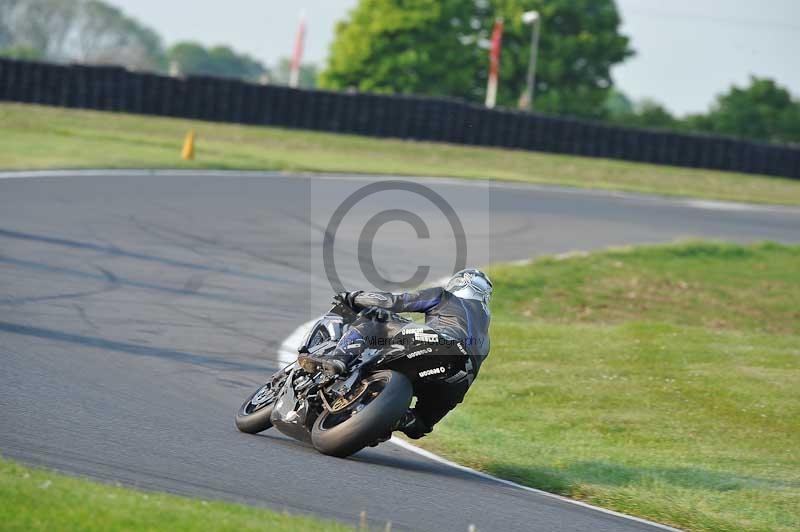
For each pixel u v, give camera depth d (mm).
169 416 28078
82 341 36844
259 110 133750
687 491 27938
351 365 25406
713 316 61844
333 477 23359
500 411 37375
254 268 57438
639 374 42594
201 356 37812
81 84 129500
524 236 80188
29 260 50469
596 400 39000
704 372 42656
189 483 21062
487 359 44750
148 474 21312
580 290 64125
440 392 26000
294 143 125875
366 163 114562
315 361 25312
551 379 41719
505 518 22000
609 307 61344
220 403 31359
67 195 71438
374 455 27359
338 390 25219
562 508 24172
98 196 72750
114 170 86625
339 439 24672
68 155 92375
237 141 122875
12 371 30375
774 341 49906
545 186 111250
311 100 134375
